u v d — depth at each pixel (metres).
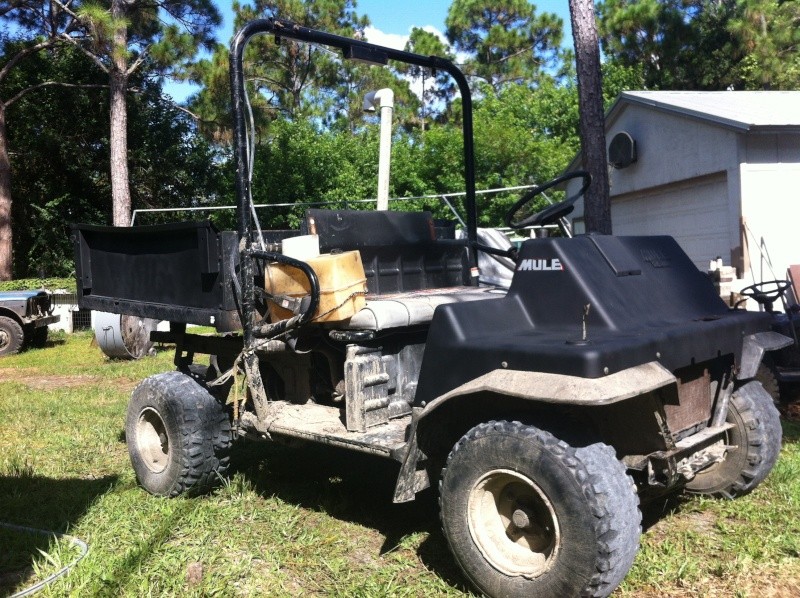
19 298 14.52
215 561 3.67
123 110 18.78
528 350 2.98
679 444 3.51
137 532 4.05
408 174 21.25
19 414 7.30
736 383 4.23
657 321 3.48
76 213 25.97
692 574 3.40
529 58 38.22
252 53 28.06
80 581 3.44
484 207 19.23
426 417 3.30
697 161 11.82
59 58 24.88
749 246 10.78
